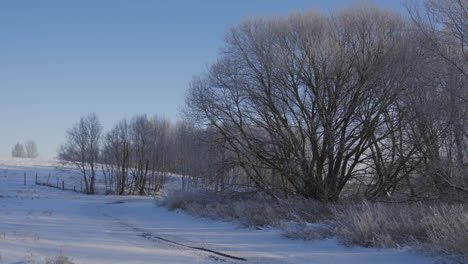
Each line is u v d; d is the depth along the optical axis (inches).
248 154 874.8
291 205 694.5
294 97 818.8
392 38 747.4
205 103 892.0
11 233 433.1
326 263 336.8
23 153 4783.5
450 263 305.0
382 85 720.3
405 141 704.4
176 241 469.1
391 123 742.5
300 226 521.0
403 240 386.9
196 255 370.9
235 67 866.1
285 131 841.5
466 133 509.7
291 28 829.8
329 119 770.2
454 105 511.2
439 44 529.0
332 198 786.8
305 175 809.5
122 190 2330.2
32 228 518.9
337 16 821.9
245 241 468.4
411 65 627.2
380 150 780.6
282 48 816.9
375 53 754.8
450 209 433.1
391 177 762.2
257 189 904.9
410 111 622.8
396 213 468.1
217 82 885.2
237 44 866.1
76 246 380.2
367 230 406.3
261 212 658.8
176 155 2332.7
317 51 758.5
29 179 2482.8
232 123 893.8
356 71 771.4
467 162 519.2
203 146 939.3
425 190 679.1
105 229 577.0
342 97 765.3
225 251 397.4
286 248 412.5
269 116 841.5
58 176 2711.6
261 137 860.0
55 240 410.6
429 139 570.9
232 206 768.3
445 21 528.1
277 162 864.3
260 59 826.2
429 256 328.5
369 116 759.1
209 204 871.1
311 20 816.9
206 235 526.0
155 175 2506.2
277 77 799.7
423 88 559.8
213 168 925.2
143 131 2504.9
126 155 2456.9
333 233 455.8
